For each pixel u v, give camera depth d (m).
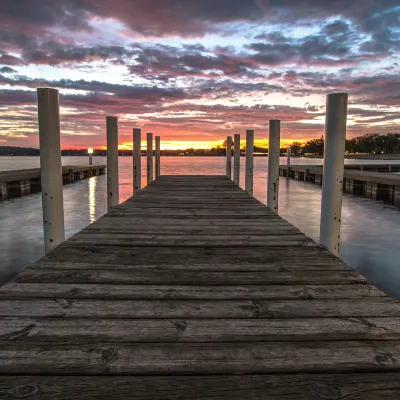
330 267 2.18
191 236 2.94
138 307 1.61
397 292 3.63
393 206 10.57
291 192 14.83
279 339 1.35
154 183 8.17
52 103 2.75
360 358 1.22
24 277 1.95
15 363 1.17
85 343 1.30
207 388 1.08
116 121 5.61
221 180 9.11
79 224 7.35
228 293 1.79
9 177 12.04
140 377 1.12
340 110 2.74
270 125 5.41
